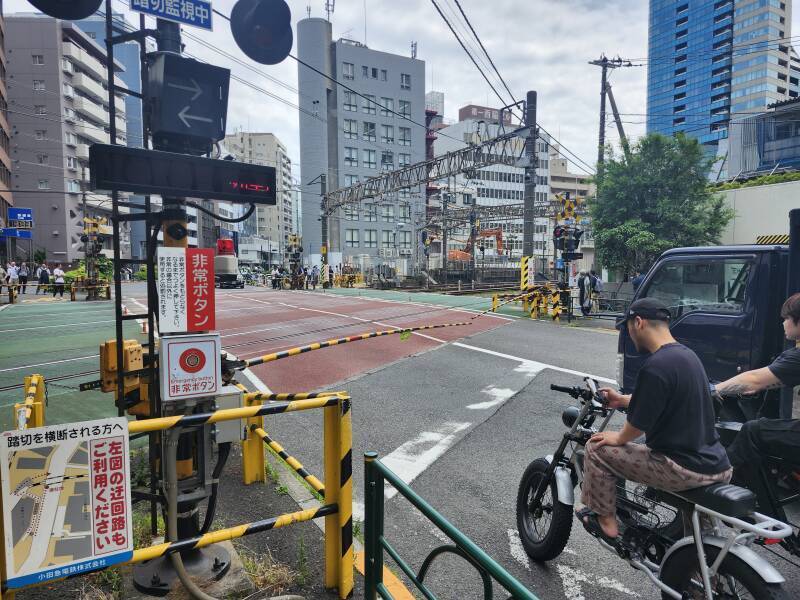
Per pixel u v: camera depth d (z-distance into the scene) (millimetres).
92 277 25219
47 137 54094
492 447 5441
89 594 2725
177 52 3018
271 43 3656
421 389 7926
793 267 3941
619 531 2871
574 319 17375
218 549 3070
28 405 3172
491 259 56656
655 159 21234
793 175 20312
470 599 2951
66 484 1938
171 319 2559
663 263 5254
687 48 113875
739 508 2191
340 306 21922
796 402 3627
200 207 2900
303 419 6426
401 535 3701
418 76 65562
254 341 12445
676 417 2395
